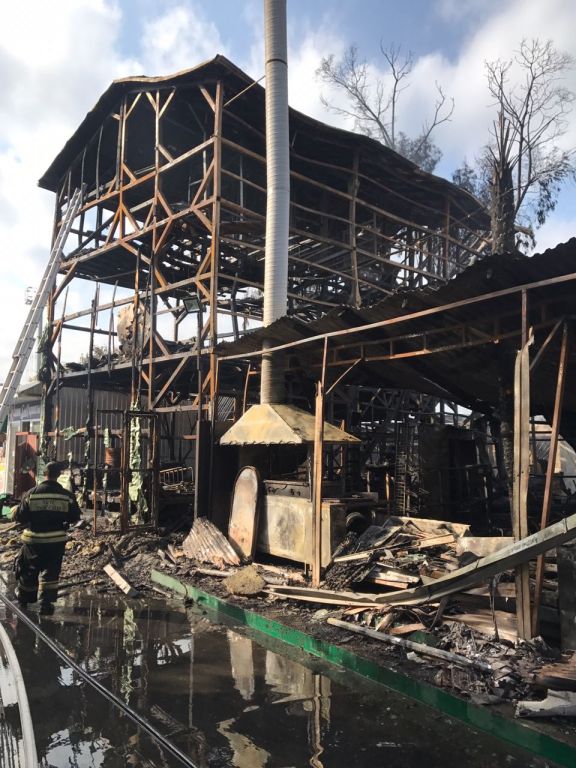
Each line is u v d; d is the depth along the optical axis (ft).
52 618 21.47
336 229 53.47
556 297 17.79
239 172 44.42
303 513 25.70
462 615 17.56
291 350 28.86
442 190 53.52
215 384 35.06
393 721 12.97
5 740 12.09
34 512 22.16
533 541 14.71
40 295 43.52
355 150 46.24
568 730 11.62
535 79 57.21
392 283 55.11
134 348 42.37
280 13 33.68
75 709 13.62
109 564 29.07
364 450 41.01
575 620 14.40
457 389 31.42
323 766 11.05
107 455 42.06
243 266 48.52
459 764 11.10
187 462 57.16
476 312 20.15
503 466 39.81
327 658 16.99
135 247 45.83
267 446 33.06
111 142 50.75
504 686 13.43
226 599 22.53
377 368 29.14
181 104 43.39
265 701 14.03
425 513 34.76
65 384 53.16
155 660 16.98
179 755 11.46
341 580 21.48
